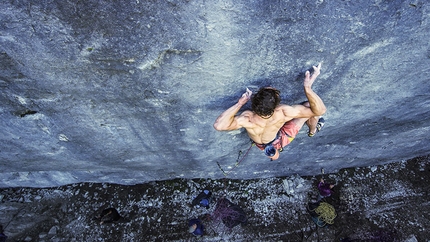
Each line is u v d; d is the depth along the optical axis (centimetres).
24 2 173
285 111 291
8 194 639
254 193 650
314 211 616
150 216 627
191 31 207
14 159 442
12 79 244
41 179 599
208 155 489
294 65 259
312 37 229
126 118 329
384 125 459
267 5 195
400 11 217
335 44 241
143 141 402
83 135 367
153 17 191
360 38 240
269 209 636
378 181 672
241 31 212
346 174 677
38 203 641
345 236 616
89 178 614
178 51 225
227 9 193
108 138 382
